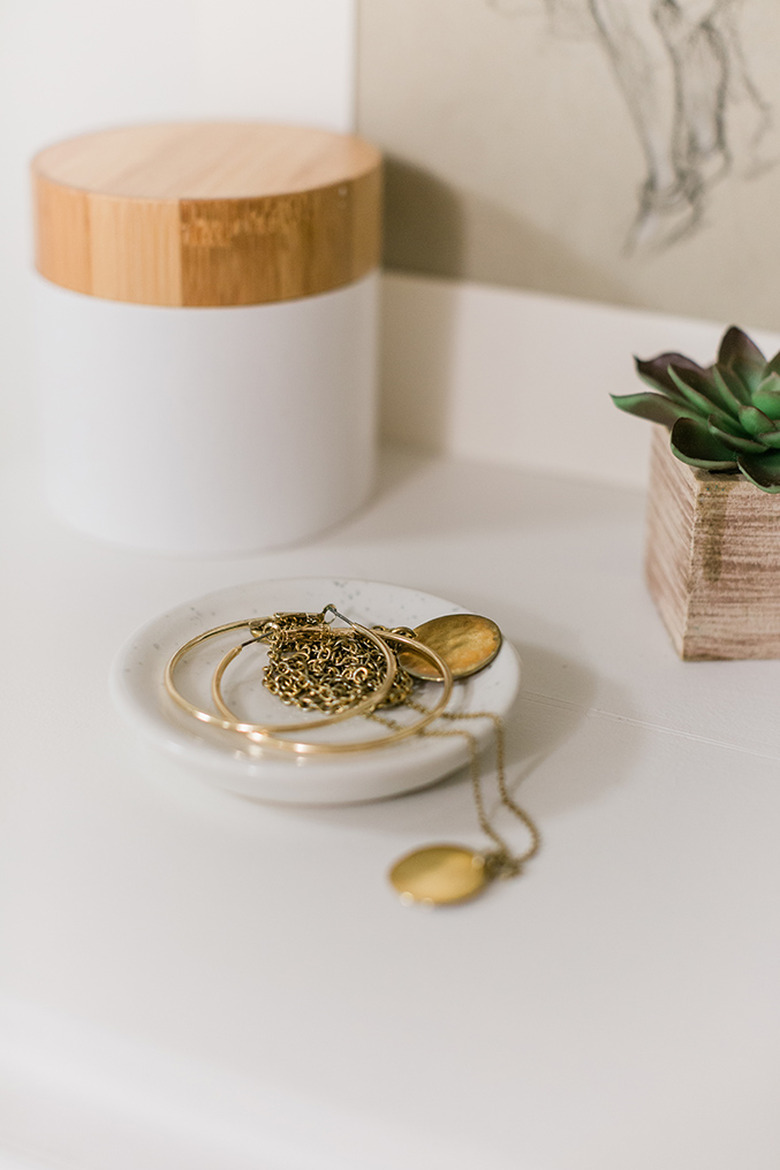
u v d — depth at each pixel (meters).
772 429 0.41
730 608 0.43
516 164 0.52
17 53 0.57
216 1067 0.32
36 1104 0.33
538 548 0.50
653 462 0.47
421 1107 0.31
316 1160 0.31
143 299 0.45
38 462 0.56
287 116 0.54
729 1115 0.31
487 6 0.50
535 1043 0.32
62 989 0.33
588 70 0.49
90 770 0.39
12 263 0.61
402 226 0.54
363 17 0.51
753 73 0.48
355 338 0.49
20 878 0.36
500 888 0.36
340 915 0.35
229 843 0.37
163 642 0.41
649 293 0.52
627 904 0.35
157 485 0.47
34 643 0.44
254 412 0.47
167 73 0.55
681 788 0.39
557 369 0.54
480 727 0.37
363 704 0.38
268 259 0.45
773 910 0.36
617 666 0.44
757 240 0.50
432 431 0.57
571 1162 0.30
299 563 0.49
